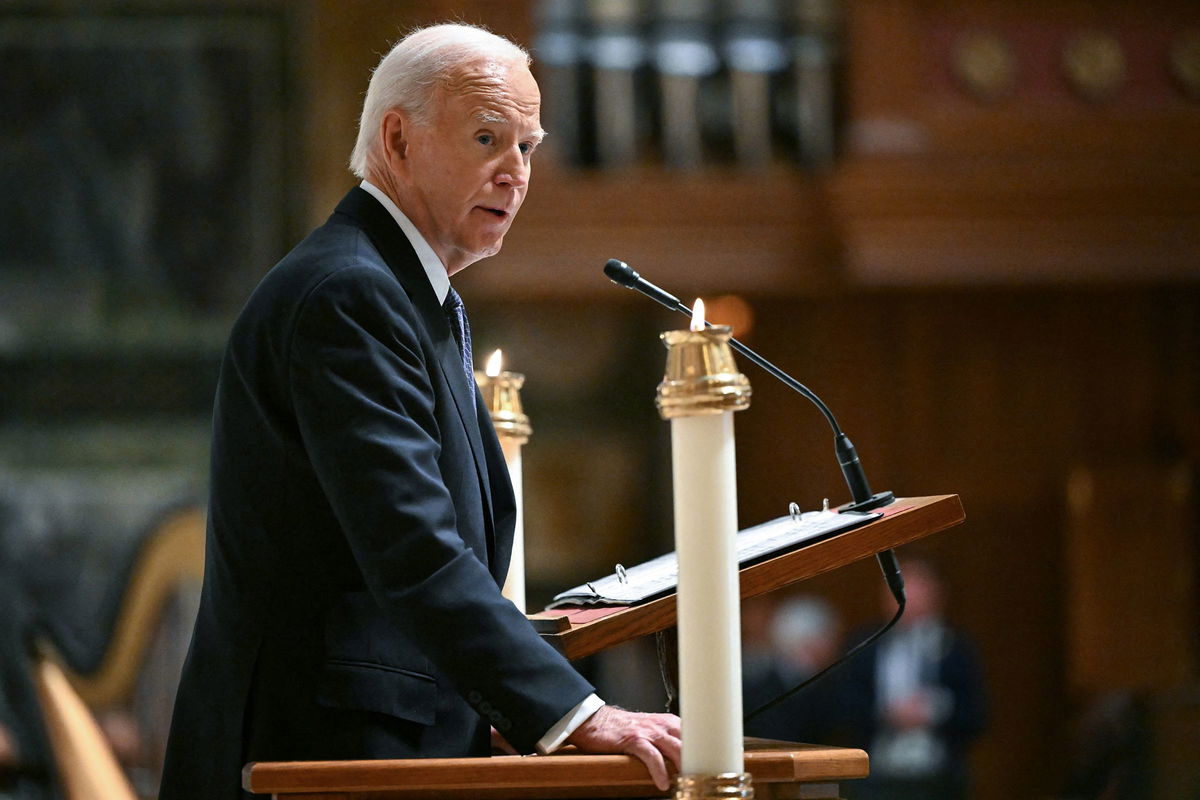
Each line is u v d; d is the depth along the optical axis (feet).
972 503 119.24
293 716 24.04
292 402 24.34
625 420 119.85
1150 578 116.26
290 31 110.83
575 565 118.42
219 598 25.09
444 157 26.61
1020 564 119.03
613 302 117.91
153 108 110.42
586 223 110.93
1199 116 108.06
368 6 110.83
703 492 20.52
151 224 110.52
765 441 119.34
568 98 114.32
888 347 120.06
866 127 108.47
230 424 25.25
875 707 91.71
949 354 120.06
